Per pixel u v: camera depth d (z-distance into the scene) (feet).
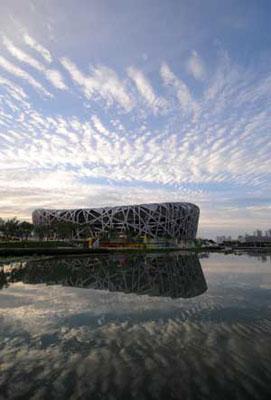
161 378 28.43
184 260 188.96
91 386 27.09
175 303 60.13
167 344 36.83
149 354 33.83
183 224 470.39
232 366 30.78
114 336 39.83
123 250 303.68
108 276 106.73
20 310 54.03
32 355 33.76
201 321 46.73
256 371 29.66
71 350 35.12
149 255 243.40
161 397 25.31
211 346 36.11
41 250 203.31
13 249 189.06
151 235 442.09
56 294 70.28
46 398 25.36
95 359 32.58
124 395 25.63
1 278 97.86
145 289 78.18
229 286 82.33
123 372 29.60
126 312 52.60
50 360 32.42
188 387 26.78
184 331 41.83
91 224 467.11
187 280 95.81
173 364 31.27
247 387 26.78
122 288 80.02
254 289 77.05
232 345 36.40
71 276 104.58
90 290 76.48
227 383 27.50
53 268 128.88
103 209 466.29
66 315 50.55
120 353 34.14
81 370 30.07
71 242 326.65
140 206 452.76
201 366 30.76
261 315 50.21
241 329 42.55
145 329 42.80
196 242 467.93
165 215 446.19
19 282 89.92
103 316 49.88
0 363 31.81
